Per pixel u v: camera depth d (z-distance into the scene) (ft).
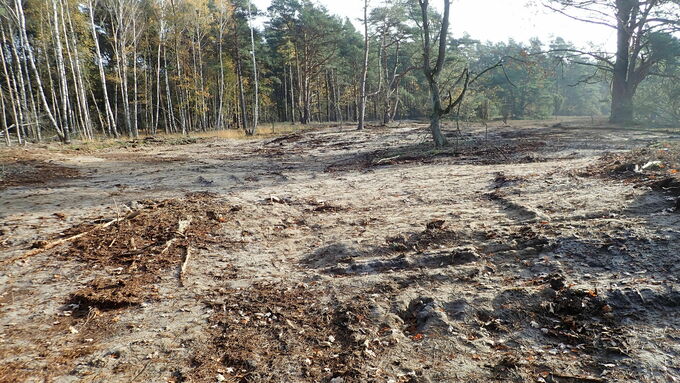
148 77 132.26
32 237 20.24
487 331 11.07
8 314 13.26
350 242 17.69
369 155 49.01
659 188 18.63
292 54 151.12
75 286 15.21
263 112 185.88
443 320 11.53
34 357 10.84
